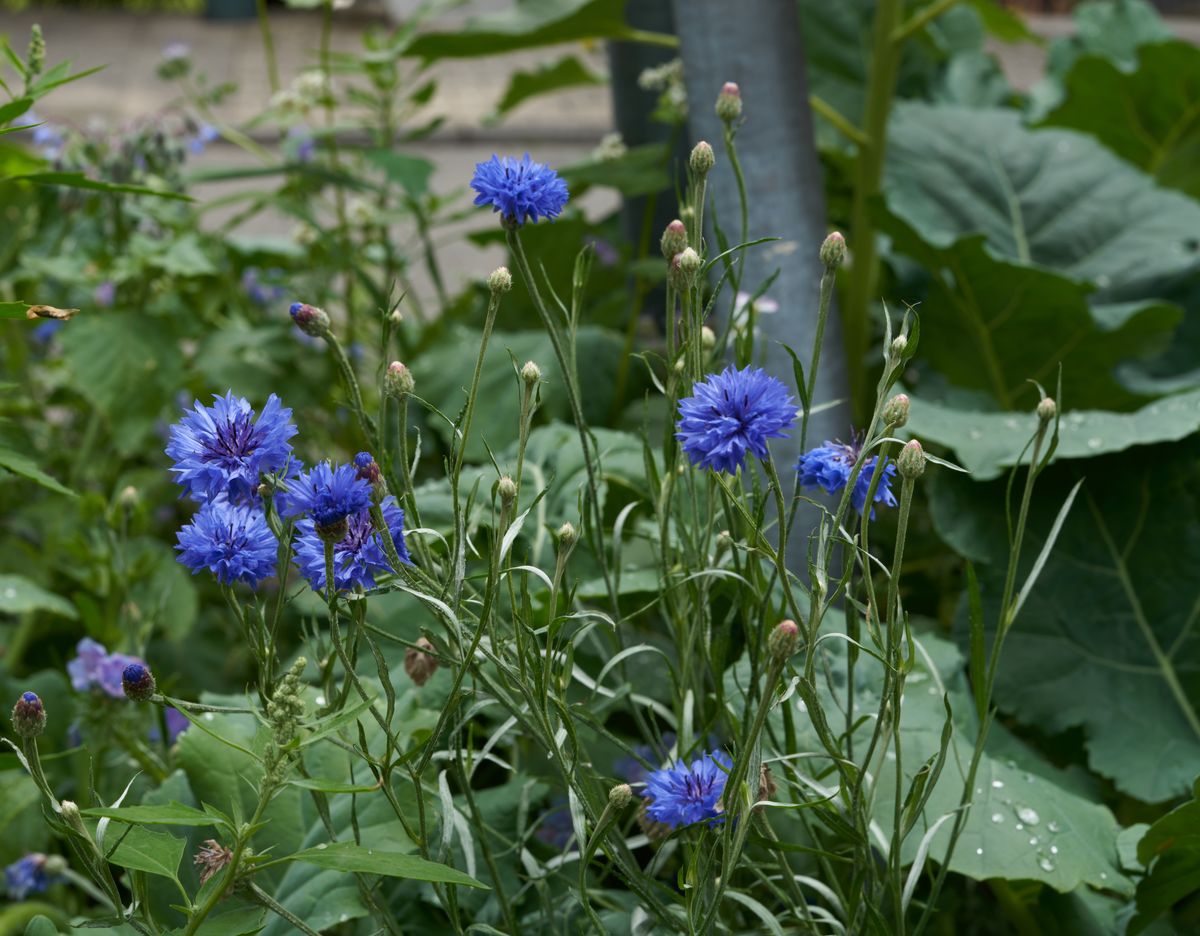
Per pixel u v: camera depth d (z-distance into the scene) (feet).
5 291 8.41
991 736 5.34
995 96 9.92
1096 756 5.46
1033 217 7.78
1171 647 5.60
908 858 4.72
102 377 7.07
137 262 7.15
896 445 5.70
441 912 4.70
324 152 9.37
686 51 5.93
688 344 4.32
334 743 4.17
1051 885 4.70
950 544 5.68
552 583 4.14
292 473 4.08
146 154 7.75
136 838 4.03
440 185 18.12
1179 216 7.67
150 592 6.35
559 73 8.87
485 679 4.16
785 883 4.53
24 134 8.79
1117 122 9.24
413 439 7.04
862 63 9.32
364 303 8.69
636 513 5.48
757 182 5.88
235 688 6.72
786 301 5.79
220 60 25.27
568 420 6.72
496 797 4.85
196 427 4.03
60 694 5.86
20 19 28.60
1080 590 5.65
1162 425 5.58
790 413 3.97
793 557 5.37
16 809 5.54
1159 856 4.71
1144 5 11.00
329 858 3.94
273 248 8.16
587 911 4.12
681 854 5.03
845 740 4.66
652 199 7.48
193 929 3.94
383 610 5.30
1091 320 6.87
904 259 7.69
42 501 7.23
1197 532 5.62
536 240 7.46
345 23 28.12
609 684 5.21
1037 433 4.21
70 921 4.18
